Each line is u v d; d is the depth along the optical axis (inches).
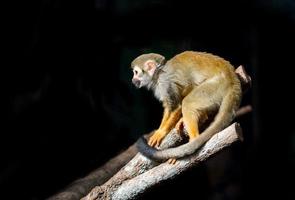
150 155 230.2
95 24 500.4
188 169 227.8
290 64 546.6
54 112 474.9
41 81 473.7
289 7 509.4
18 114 459.5
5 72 462.9
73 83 486.9
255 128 538.0
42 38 476.4
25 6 469.1
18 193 448.1
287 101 554.3
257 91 541.6
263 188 533.3
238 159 521.7
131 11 515.2
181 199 492.1
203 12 522.0
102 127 491.5
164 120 258.8
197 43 540.4
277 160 547.8
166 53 522.6
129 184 240.4
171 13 519.8
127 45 516.7
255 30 533.6
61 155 471.5
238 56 546.9
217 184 501.7
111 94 501.7
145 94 500.4
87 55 496.1
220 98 249.6
